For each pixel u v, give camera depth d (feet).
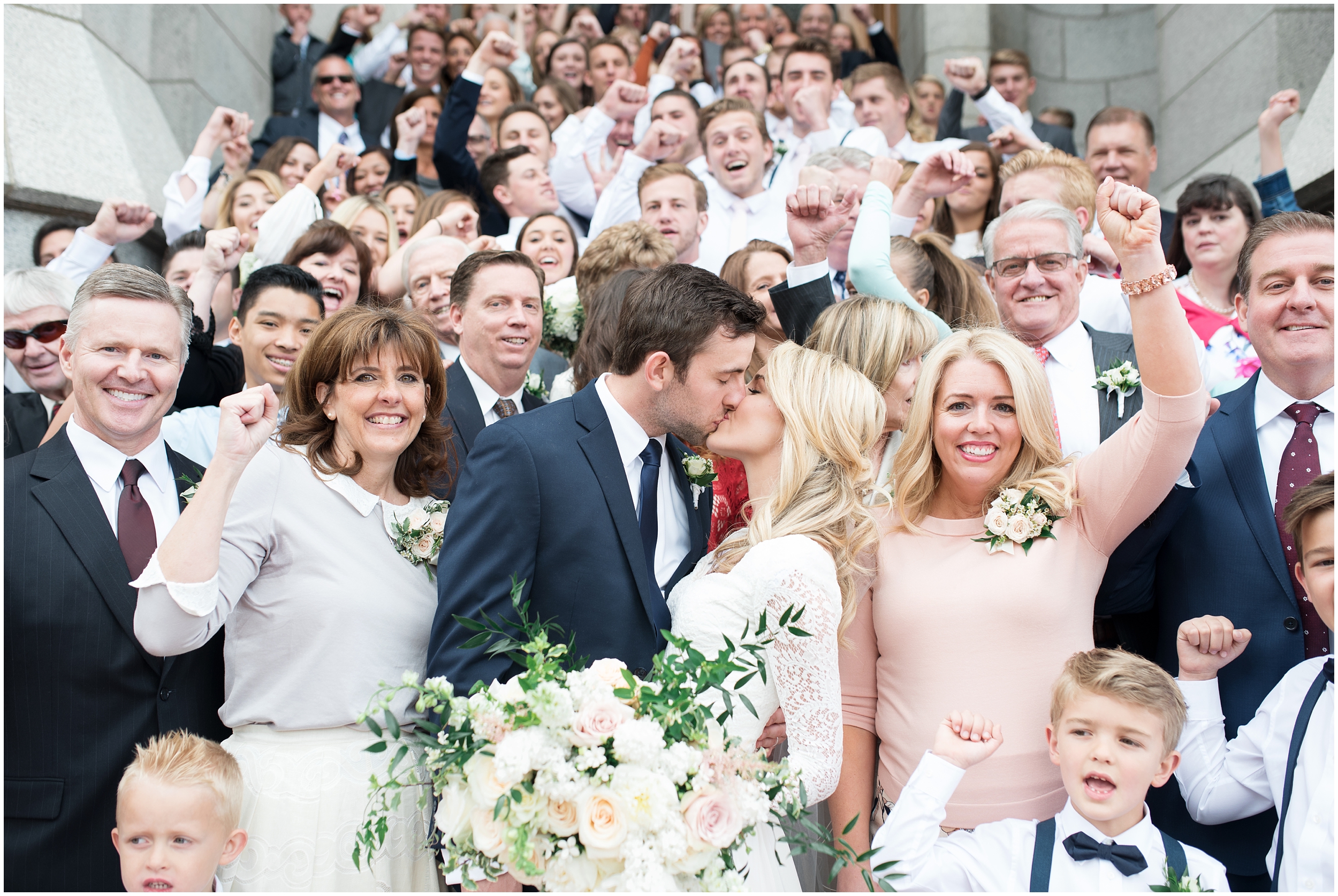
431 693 7.25
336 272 14.43
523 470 8.33
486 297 11.37
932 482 9.43
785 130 25.68
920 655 8.82
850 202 12.30
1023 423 9.04
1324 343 9.73
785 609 7.95
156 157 23.88
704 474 9.65
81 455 9.45
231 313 15.38
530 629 7.54
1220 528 9.86
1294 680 8.94
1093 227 14.48
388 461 9.09
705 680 7.20
